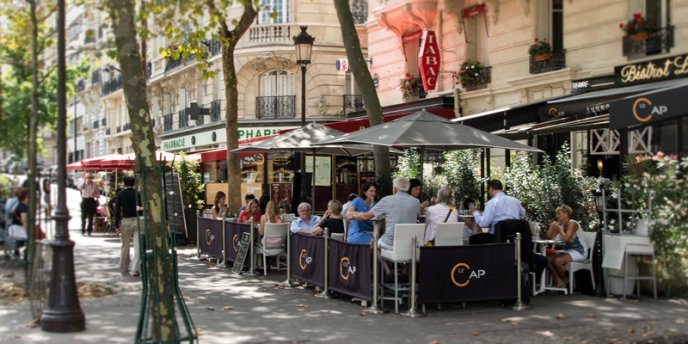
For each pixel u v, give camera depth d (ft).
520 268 29.19
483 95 63.00
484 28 64.69
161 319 19.80
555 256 32.86
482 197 47.29
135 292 32.17
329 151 51.21
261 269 41.93
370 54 82.38
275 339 23.47
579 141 54.44
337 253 31.55
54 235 23.94
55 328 23.47
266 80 94.68
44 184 27.58
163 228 20.06
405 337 24.03
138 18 31.40
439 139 32.07
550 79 54.75
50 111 30.68
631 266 31.07
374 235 28.22
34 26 27.94
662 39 46.34
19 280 29.86
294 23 90.68
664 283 30.35
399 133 32.37
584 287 33.09
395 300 28.30
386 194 41.96
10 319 25.32
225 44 48.70
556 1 57.82
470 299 28.48
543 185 37.86
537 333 24.53
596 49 51.80
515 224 29.94
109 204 68.08
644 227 30.58
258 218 43.42
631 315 27.43
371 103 43.86
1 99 30.37
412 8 69.05
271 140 47.06
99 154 166.61
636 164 30.68
